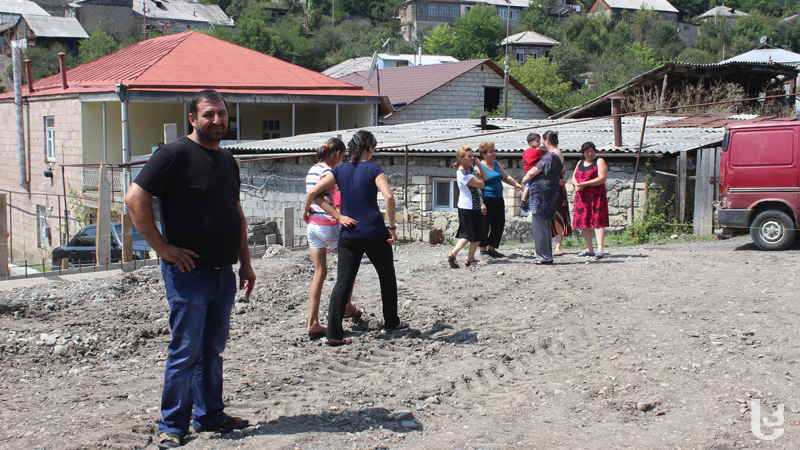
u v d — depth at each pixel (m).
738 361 4.84
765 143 9.80
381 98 28.91
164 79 24.44
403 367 5.26
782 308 6.03
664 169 13.51
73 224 24.36
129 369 5.24
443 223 16.05
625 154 13.41
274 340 5.93
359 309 6.46
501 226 9.51
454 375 5.04
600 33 83.38
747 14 105.38
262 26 69.44
